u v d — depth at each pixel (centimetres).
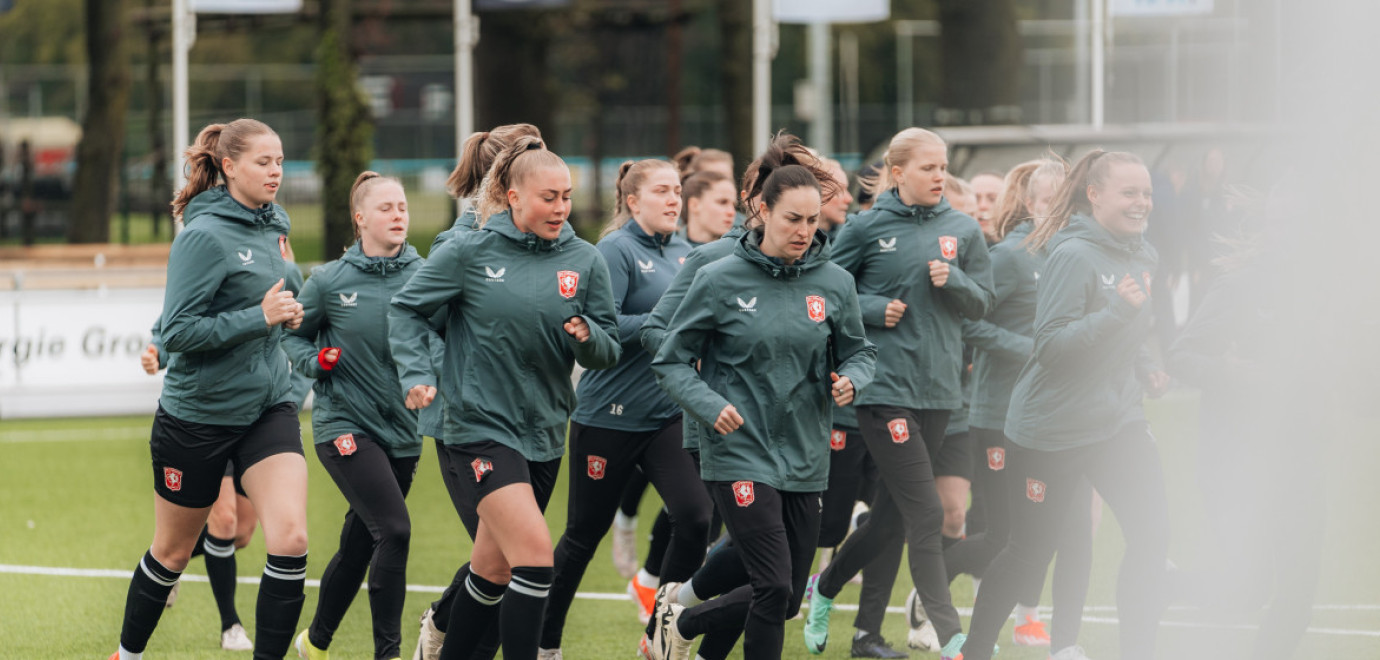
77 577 1819
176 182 3816
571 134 9069
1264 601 1328
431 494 2483
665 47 9419
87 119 5853
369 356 1338
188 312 1145
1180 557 1906
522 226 1135
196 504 1200
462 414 1129
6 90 8369
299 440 1215
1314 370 1166
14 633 1531
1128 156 1210
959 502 1512
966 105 4834
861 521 1655
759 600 1119
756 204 1151
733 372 1138
